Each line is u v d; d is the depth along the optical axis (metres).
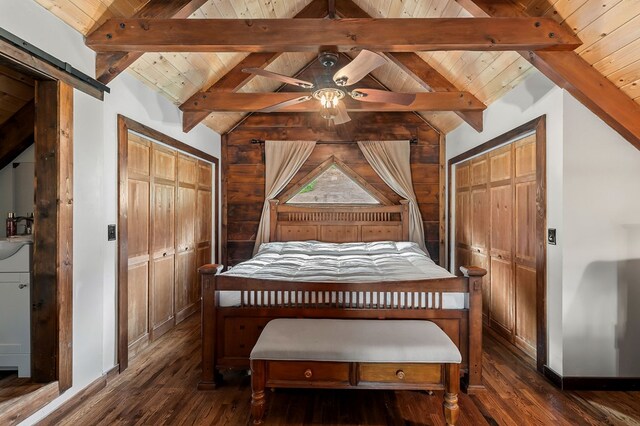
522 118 2.85
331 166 4.86
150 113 3.08
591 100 2.22
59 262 1.99
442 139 4.75
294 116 4.84
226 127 4.73
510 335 3.14
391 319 2.28
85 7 2.08
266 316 2.32
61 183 2.01
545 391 2.30
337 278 2.57
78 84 2.15
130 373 2.55
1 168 2.60
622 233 2.33
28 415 1.79
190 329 3.54
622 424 1.94
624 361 2.34
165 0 2.38
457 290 2.28
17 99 2.40
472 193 3.98
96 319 2.32
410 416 2.01
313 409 2.07
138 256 2.99
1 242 2.01
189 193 4.01
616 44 2.00
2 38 1.64
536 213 2.63
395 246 4.31
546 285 2.53
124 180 2.65
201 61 3.20
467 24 2.20
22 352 2.03
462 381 2.35
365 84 4.68
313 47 2.25
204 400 2.18
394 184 4.70
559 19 2.14
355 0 3.43
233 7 2.90
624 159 2.32
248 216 4.87
